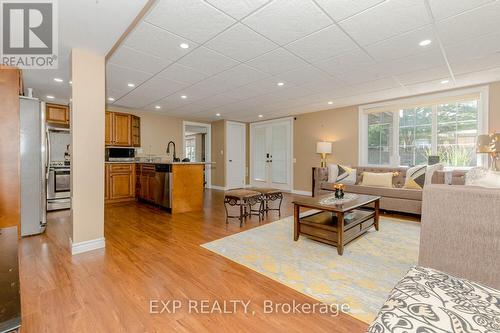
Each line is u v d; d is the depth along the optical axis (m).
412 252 2.37
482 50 2.60
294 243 2.62
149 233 2.97
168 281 1.82
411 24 2.10
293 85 3.81
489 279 1.13
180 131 6.84
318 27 2.14
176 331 1.30
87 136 2.40
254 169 7.59
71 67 2.36
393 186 4.28
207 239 2.75
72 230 2.34
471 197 1.18
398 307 0.85
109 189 4.86
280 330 1.31
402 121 4.71
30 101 2.88
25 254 2.31
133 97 4.57
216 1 1.78
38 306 1.50
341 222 2.29
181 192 4.12
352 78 3.49
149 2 1.80
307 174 6.16
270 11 1.91
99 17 1.84
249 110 5.82
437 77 3.47
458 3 1.81
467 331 0.73
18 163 2.58
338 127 5.54
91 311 1.46
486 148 3.33
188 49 2.56
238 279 1.85
